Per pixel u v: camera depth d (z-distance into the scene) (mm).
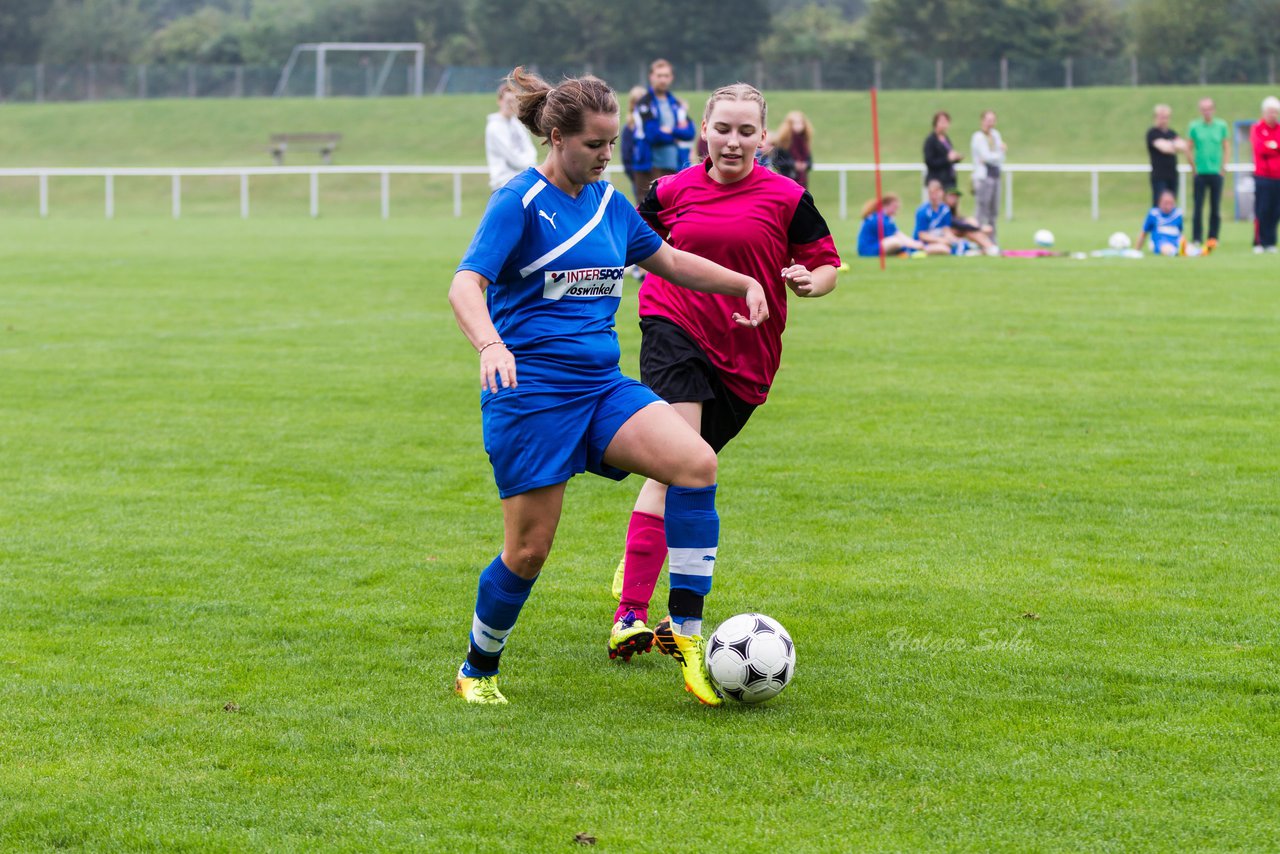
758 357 15469
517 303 12672
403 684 13492
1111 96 158375
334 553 18375
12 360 34906
